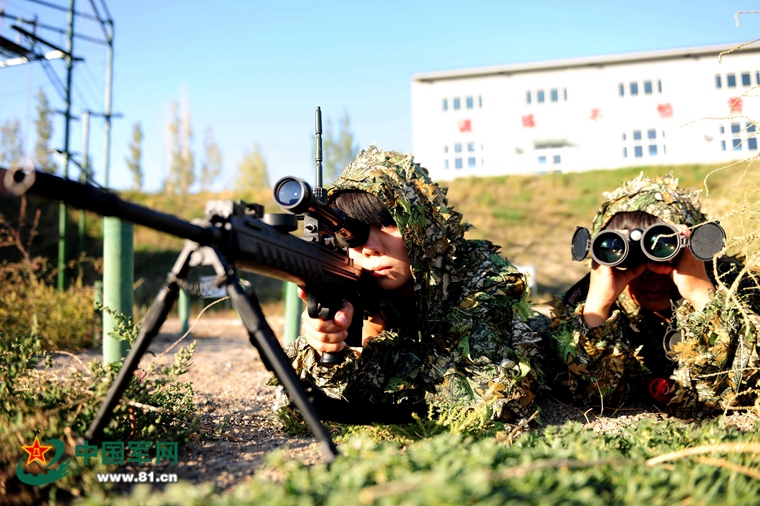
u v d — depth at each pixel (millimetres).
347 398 2553
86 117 14539
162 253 18953
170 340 7570
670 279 2900
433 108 31203
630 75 29594
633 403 2996
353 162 2818
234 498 1269
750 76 28312
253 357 5469
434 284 2564
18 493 1591
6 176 1272
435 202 2684
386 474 1378
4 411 1887
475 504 1109
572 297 2971
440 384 2420
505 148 30469
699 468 1495
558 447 1754
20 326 5453
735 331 2574
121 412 1972
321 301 2139
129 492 1653
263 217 1875
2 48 10875
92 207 1351
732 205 3209
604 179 22547
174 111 41750
